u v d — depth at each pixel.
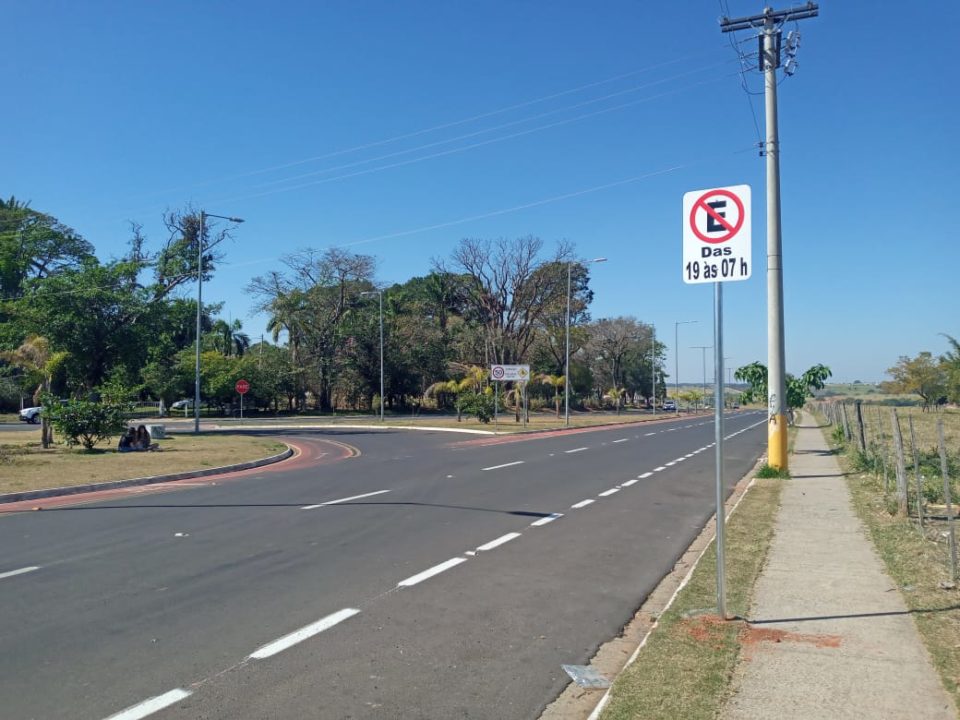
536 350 81.25
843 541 9.65
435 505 13.12
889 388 55.75
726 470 19.70
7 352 26.00
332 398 75.38
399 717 4.71
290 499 13.93
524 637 6.25
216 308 74.62
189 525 11.19
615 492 15.12
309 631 6.30
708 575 7.92
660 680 5.01
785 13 16.62
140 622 6.52
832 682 4.97
